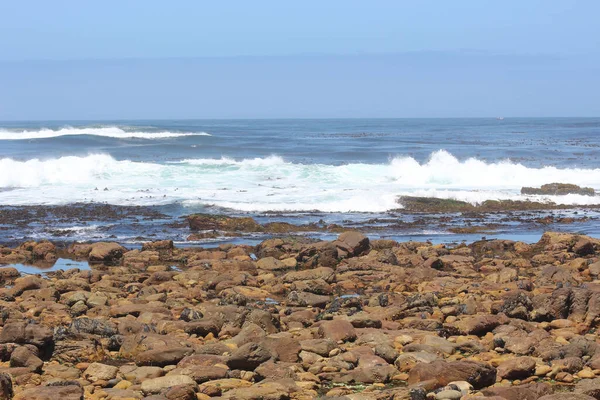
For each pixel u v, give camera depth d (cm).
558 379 1015
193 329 1230
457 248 2158
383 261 1955
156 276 1747
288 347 1084
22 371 998
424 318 1330
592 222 2748
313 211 2906
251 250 2183
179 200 3020
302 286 1630
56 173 3553
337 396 916
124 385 970
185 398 898
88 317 1284
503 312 1352
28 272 1880
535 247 2217
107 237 2364
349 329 1195
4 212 2738
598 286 1545
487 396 891
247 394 904
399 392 919
